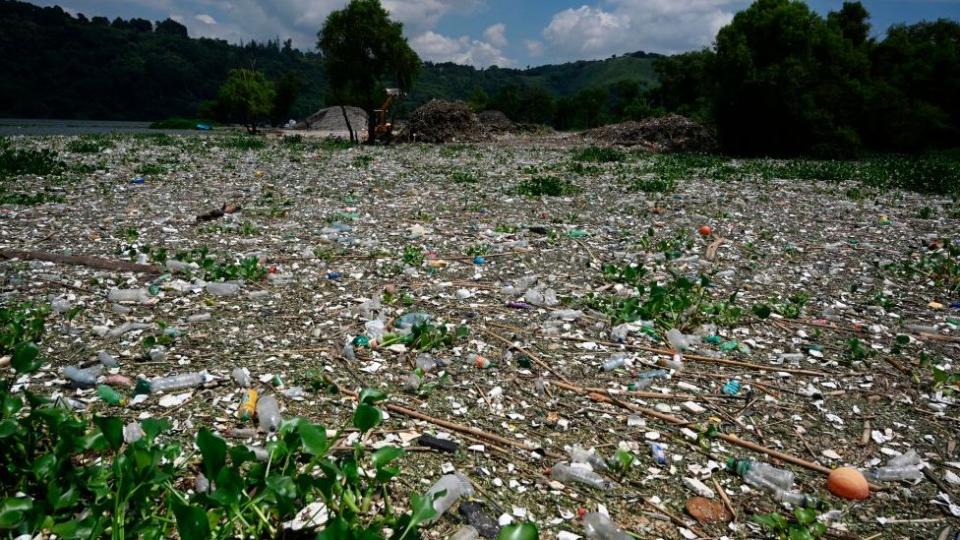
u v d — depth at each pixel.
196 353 4.89
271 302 6.12
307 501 3.05
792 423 4.16
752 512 3.26
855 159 26.67
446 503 3.18
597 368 4.86
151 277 6.82
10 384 4.07
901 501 3.40
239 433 3.76
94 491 2.87
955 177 17.47
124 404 4.07
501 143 32.69
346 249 8.25
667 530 3.11
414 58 30.20
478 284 6.91
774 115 27.45
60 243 8.23
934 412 4.35
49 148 20.42
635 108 46.44
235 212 10.71
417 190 13.70
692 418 4.17
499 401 4.32
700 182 16.22
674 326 5.70
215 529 2.69
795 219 11.26
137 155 19.44
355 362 4.79
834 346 5.45
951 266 7.91
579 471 3.49
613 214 11.35
